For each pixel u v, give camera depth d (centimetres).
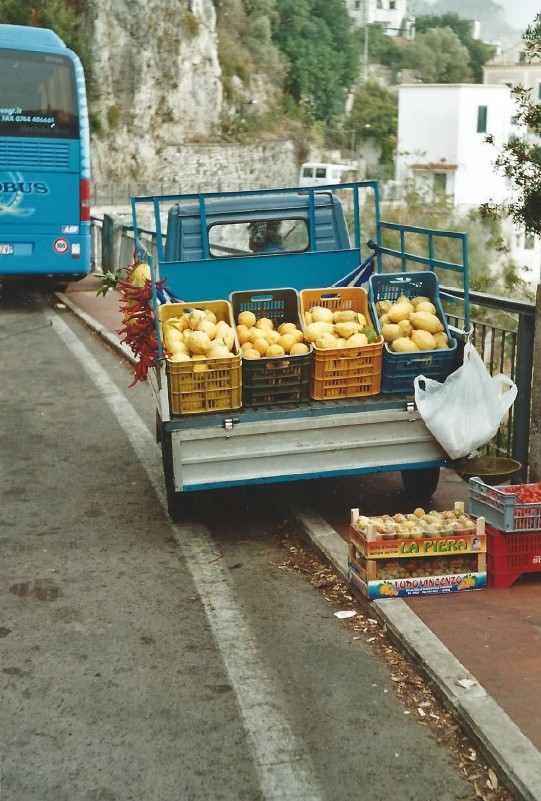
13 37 1672
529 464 665
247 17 7981
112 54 6394
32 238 1716
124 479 798
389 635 511
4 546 652
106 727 429
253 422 626
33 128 1684
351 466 644
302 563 621
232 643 510
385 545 538
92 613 547
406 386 656
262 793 382
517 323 771
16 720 434
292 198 820
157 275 762
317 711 441
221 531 681
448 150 6259
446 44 11244
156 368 631
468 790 384
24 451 878
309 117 8012
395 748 412
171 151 6706
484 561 549
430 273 688
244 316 666
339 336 653
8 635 519
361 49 11012
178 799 379
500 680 450
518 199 682
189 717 437
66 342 1431
